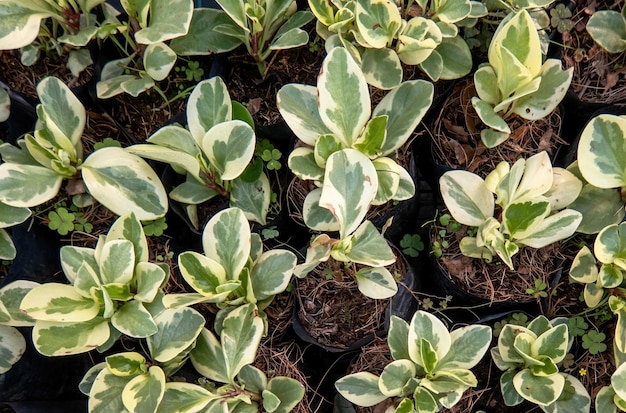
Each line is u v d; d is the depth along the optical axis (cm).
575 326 76
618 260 70
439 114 80
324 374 78
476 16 76
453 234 78
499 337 74
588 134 72
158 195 72
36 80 80
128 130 80
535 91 74
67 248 69
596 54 81
